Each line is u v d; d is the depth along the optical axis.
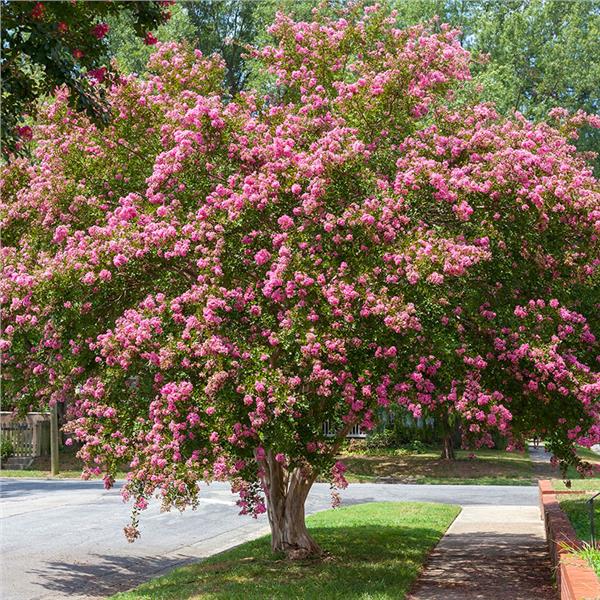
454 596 9.60
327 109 11.84
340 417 10.64
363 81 11.07
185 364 9.58
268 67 12.60
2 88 9.69
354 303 9.55
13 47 9.42
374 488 22.73
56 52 9.45
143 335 9.80
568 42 36.88
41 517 16.91
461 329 10.20
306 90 11.91
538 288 10.41
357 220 9.65
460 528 15.14
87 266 10.37
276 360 10.09
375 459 28.97
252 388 9.30
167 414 9.66
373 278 9.66
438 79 11.19
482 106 11.45
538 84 37.59
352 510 17.02
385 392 9.75
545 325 9.98
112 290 10.80
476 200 10.13
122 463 10.96
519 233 10.13
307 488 12.09
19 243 12.16
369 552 12.17
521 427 10.49
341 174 10.10
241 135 10.83
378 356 9.70
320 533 13.87
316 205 9.75
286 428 9.47
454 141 10.70
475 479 25.88
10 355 12.00
